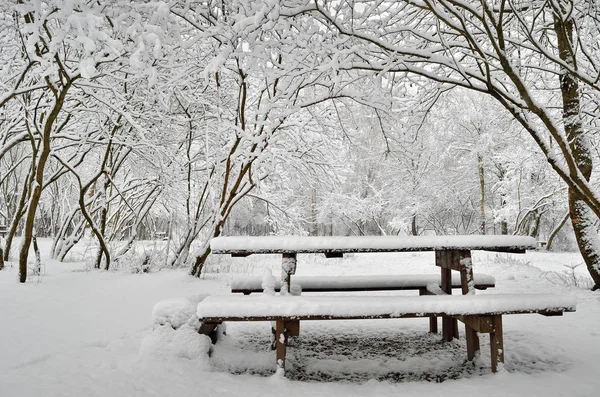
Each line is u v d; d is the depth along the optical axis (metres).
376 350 4.41
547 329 4.96
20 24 5.94
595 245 7.34
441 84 6.57
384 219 30.02
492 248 3.68
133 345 4.02
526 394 2.95
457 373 3.66
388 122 7.26
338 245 3.54
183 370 3.36
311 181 12.23
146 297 6.42
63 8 3.89
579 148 7.03
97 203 13.07
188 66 6.63
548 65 7.59
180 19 6.00
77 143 9.82
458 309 3.32
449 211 28.03
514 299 3.40
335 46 4.85
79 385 2.82
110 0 4.11
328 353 4.31
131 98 9.35
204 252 8.97
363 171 26.42
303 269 12.59
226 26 4.41
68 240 12.02
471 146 22.83
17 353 3.57
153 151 10.28
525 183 21.55
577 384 3.15
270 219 12.98
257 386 3.13
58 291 6.45
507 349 4.24
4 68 6.72
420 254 19.33
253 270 12.41
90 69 3.65
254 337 4.97
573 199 7.59
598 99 6.82
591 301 6.43
